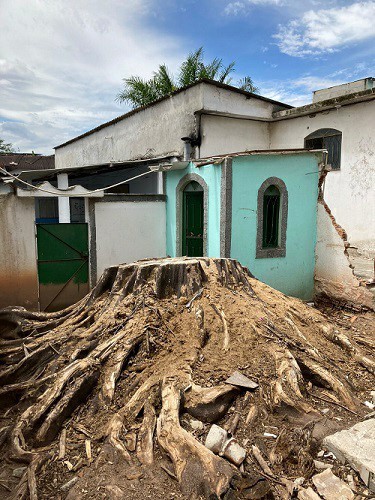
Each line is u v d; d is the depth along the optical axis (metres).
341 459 3.92
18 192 8.80
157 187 12.19
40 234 9.36
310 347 5.77
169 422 4.15
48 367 5.53
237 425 4.37
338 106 12.59
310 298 10.14
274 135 14.84
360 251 12.67
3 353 6.20
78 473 3.87
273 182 9.30
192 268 6.52
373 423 4.35
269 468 3.81
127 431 4.26
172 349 5.42
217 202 9.10
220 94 12.59
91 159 19.64
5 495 3.73
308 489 3.56
